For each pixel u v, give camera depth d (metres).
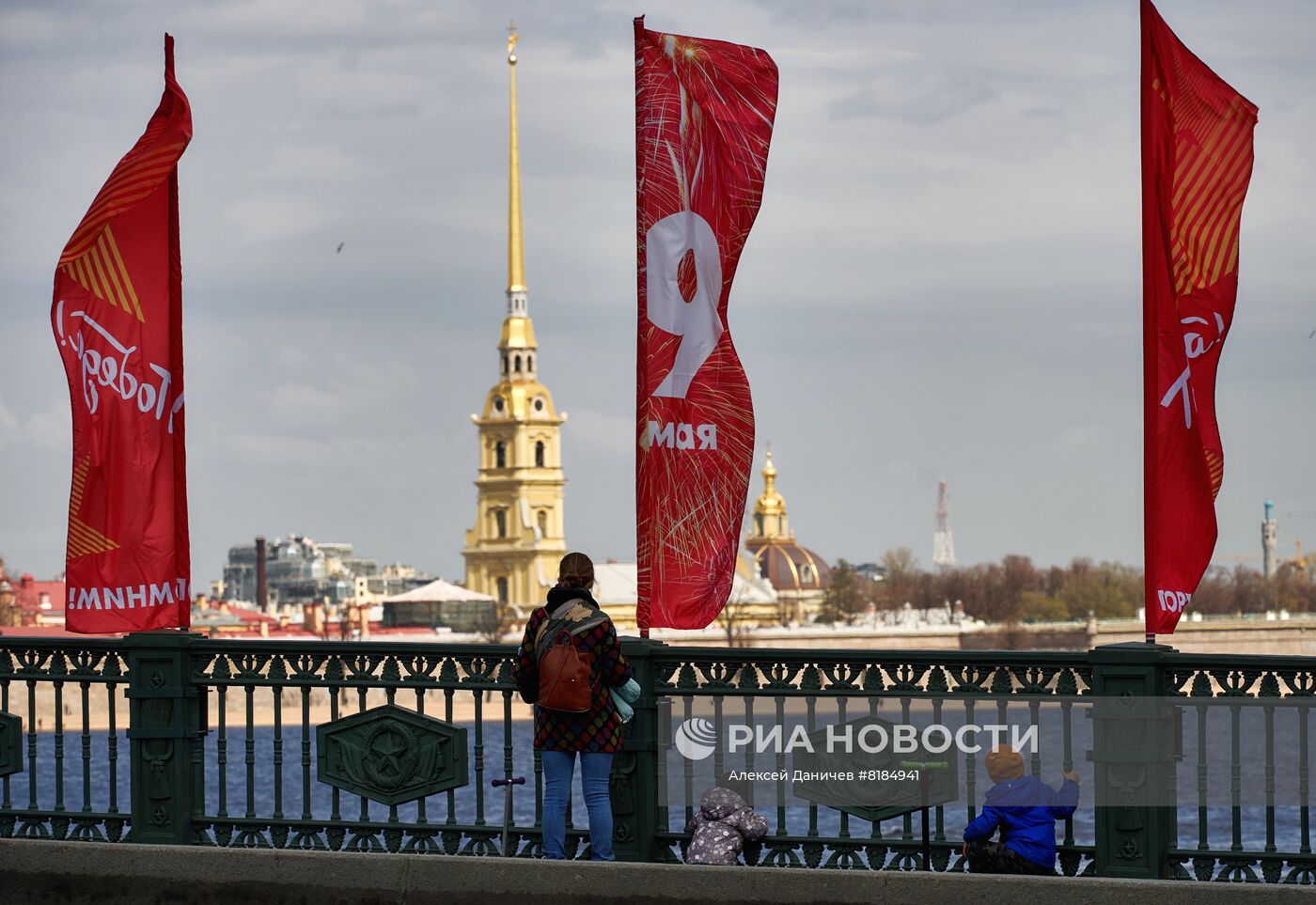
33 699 29.50
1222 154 27.67
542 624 26.75
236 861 26.39
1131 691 25.58
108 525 29.30
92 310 29.42
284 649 28.41
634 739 27.42
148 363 29.50
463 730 27.83
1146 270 27.58
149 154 29.64
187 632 29.41
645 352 28.61
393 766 28.00
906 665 26.55
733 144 28.89
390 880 25.86
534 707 27.31
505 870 25.45
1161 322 27.47
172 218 29.97
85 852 26.91
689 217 28.72
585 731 26.62
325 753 28.34
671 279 28.70
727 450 28.56
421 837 27.91
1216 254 27.59
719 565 28.42
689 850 26.70
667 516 28.50
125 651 28.86
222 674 28.70
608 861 25.39
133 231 29.64
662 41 28.80
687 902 24.83
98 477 29.34
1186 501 27.30
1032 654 26.00
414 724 28.00
